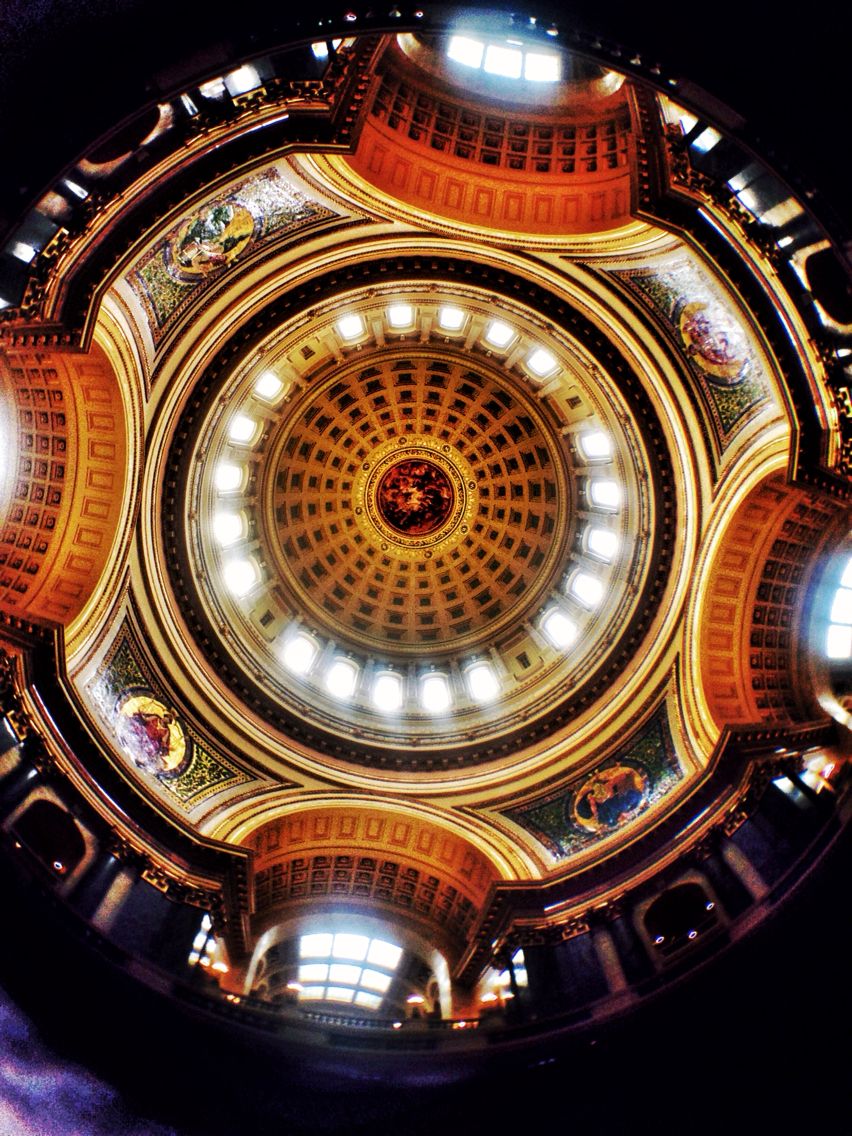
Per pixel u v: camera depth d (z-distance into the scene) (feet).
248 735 89.66
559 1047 61.05
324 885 94.22
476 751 95.40
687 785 76.95
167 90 43.65
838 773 67.56
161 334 77.66
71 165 42.86
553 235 77.77
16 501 73.92
